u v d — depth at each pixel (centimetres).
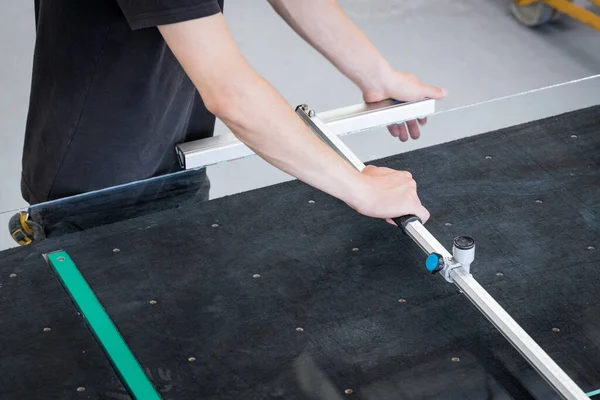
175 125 204
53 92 197
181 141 208
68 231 166
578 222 168
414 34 434
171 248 163
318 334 144
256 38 425
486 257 159
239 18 441
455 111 200
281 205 173
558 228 166
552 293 151
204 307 150
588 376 136
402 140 192
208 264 159
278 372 137
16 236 165
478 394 134
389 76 205
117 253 161
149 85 193
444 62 412
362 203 163
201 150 186
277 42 422
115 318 148
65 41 191
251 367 138
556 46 427
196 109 213
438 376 137
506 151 188
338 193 163
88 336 144
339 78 396
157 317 148
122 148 199
